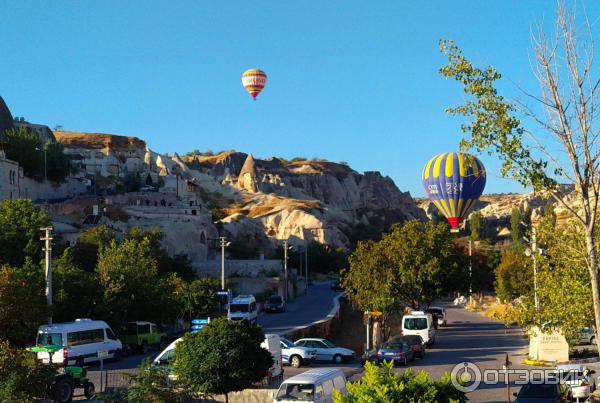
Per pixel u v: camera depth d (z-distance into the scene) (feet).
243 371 80.74
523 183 61.82
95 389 99.50
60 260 176.35
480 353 145.18
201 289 195.83
